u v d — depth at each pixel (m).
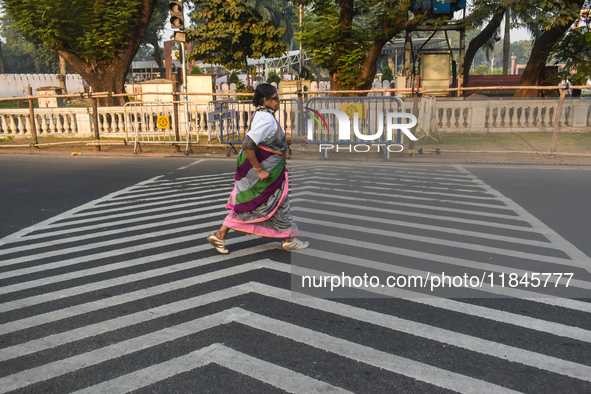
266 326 2.94
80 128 14.07
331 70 14.66
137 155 11.59
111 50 16.30
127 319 3.06
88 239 4.84
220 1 18.66
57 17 15.52
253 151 3.93
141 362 2.55
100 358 2.60
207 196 6.84
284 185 4.18
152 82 16.06
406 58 17.12
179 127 13.24
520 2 13.56
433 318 3.00
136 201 6.58
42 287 3.61
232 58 19.66
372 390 2.27
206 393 2.27
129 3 15.87
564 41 15.23
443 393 2.24
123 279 3.75
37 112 14.27
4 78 31.17
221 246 4.30
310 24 14.25
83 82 33.47
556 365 2.46
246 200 4.14
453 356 2.56
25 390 2.32
